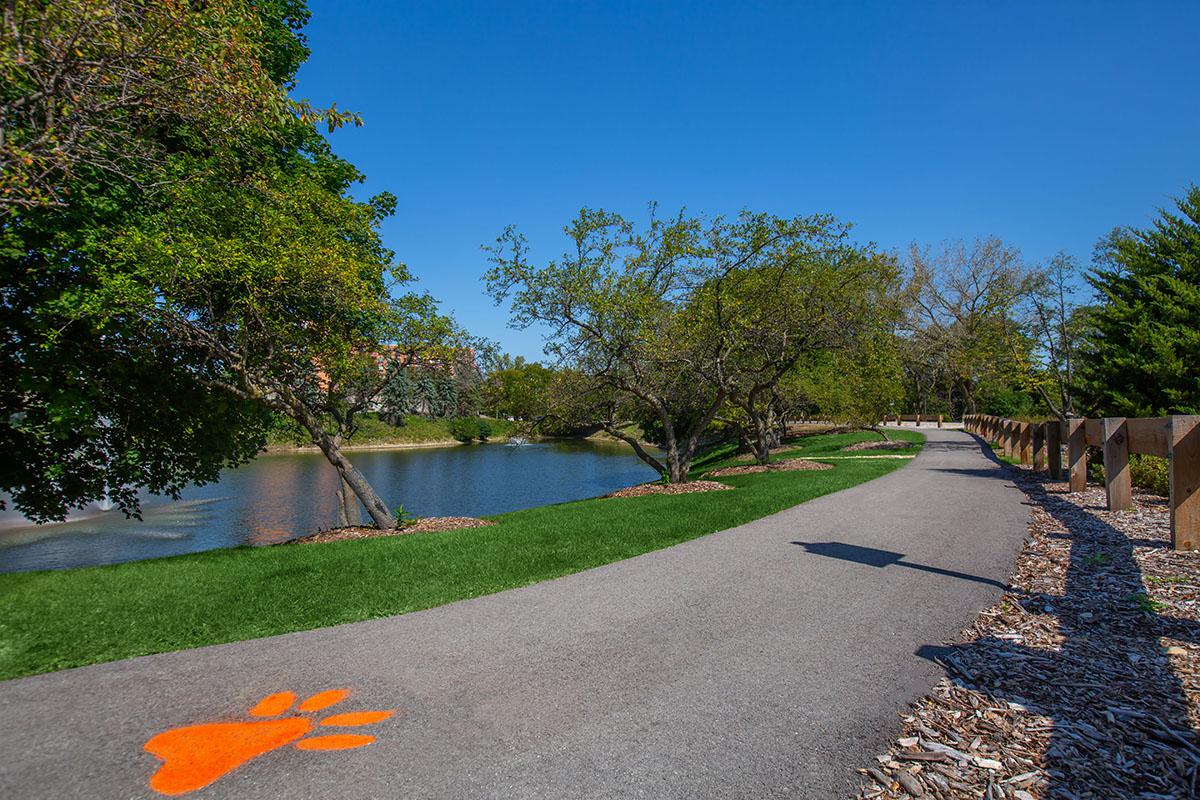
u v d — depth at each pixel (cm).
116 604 546
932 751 291
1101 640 411
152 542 1747
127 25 627
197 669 404
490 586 586
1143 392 1177
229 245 794
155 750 304
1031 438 1499
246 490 2777
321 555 744
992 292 3759
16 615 518
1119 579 535
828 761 285
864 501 1041
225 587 600
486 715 335
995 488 1164
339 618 502
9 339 852
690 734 311
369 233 1066
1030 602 494
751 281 1452
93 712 345
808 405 2667
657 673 384
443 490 2700
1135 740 293
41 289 839
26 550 1661
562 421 1609
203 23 663
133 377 977
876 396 2422
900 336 3884
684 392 1720
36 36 595
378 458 4550
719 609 503
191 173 857
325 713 340
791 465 1856
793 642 429
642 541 770
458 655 420
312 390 1148
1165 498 909
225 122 757
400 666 403
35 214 738
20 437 985
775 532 802
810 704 340
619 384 1477
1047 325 2656
